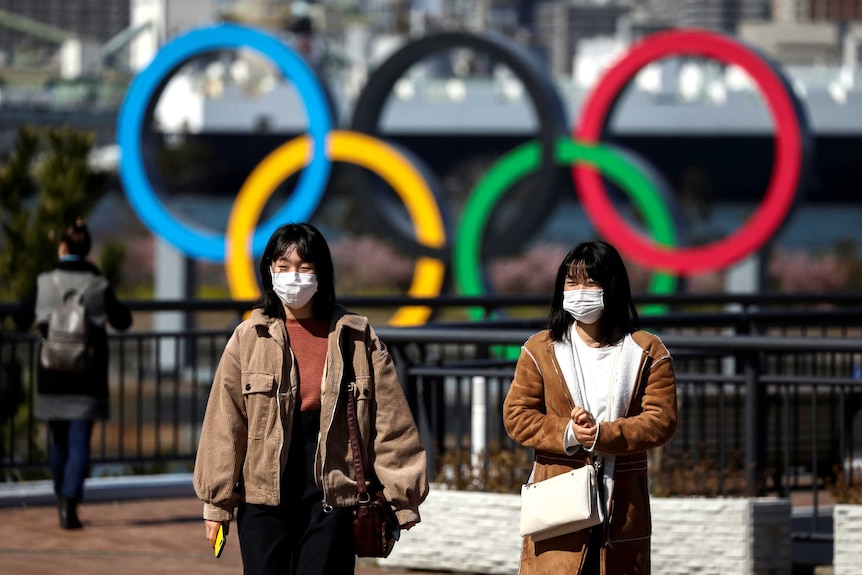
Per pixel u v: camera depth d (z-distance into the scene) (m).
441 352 16.47
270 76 153.00
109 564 12.95
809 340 11.65
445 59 171.12
